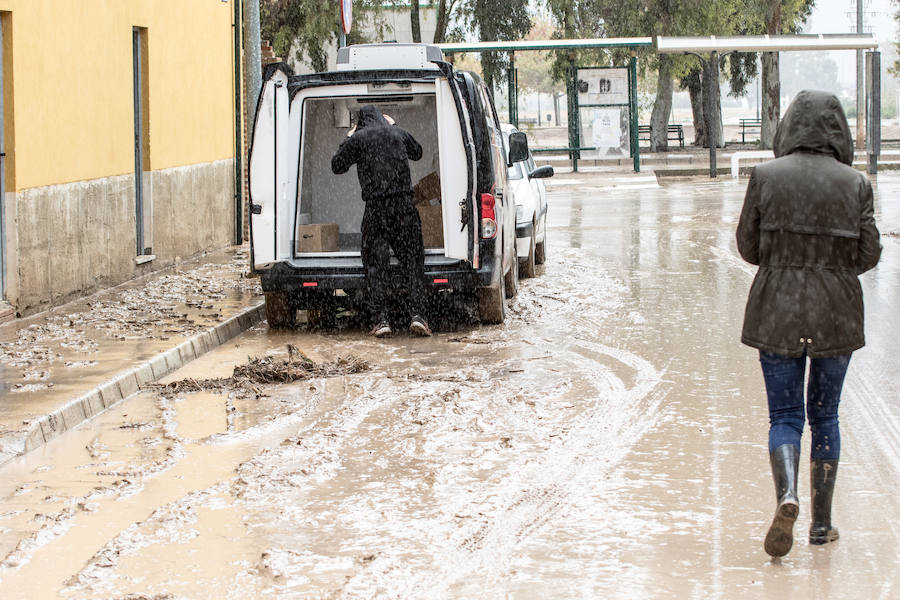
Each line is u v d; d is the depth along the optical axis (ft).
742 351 33.45
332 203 44.37
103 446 24.11
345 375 30.96
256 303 41.24
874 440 23.91
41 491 20.99
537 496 20.35
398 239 36.14
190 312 39.32
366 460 22.80
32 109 38.24
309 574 16.72
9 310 37.11
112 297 42.78
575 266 53.83
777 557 17.29
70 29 41.11
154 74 50.29
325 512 19.58
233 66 63.00
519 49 111.45
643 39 113.09
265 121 36.86
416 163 44.37
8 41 36.81
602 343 35.06
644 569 16.87
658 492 20.54
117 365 30.25
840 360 17.58
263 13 120.26
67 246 41.06
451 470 22.02
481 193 37.09
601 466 22.20
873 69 113.60
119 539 18.20
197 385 29.76
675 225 72.18
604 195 100.42
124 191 46.44
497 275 38.01
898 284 45.37
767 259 17.80
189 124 55.47
